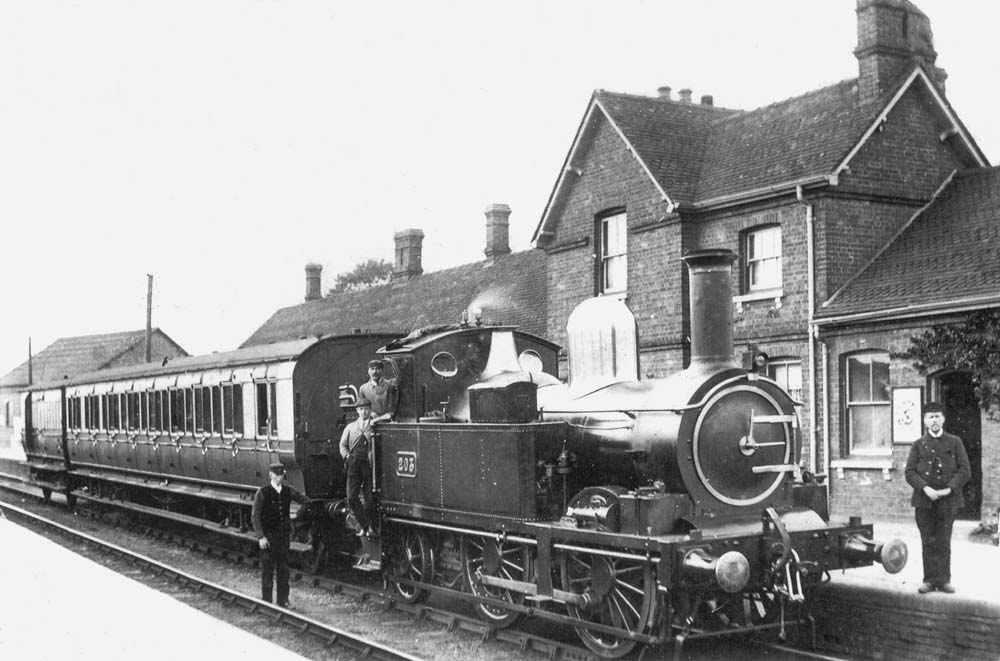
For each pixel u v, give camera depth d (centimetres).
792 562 859
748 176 1892
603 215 2175
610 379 1009
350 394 1346
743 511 905
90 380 2366
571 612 967
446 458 1100
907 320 1583
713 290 930
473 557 1105
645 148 2038
